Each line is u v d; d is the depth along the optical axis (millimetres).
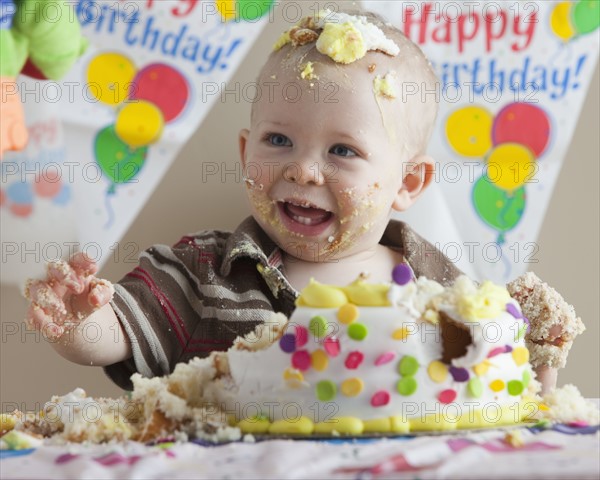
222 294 1320
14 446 835
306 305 883
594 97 1582
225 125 1535
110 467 734
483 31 1561
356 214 1320
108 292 998
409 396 860
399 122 1365
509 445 792
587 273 1584
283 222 1323
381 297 877
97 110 1487
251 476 703
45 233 1479
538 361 1240
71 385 1521
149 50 1498
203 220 1539
